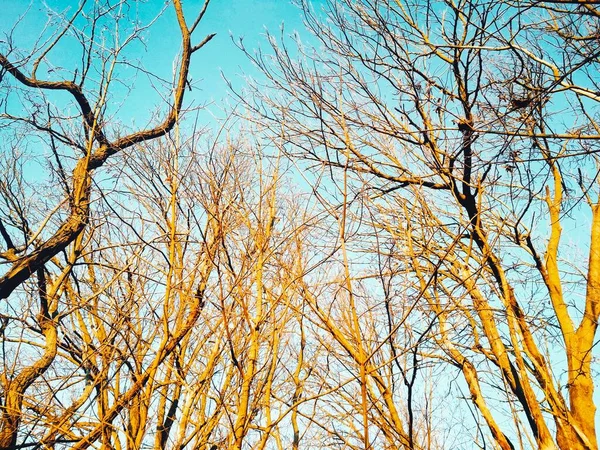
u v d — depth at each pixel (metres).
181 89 5.51
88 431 4.94
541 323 6.52
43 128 5.32
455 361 6.12
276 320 4.55
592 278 6.78
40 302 5.23
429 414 5.28
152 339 4.83
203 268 4.72
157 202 4.85
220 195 4.54
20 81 5.12
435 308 5.56
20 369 5.02
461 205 5.95
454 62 5.85
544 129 6.01
